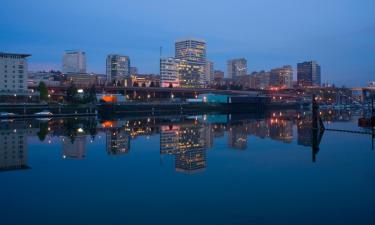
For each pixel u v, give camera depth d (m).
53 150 63.81
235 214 26.94
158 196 32.12
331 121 137.88
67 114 186.62
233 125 123.25
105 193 33.53
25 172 44.19
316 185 35.53
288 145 66.94
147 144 72.56
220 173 41.59
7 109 169.00
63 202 30.80
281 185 35.56
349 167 44.72
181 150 62.78
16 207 29.53
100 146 69.38
